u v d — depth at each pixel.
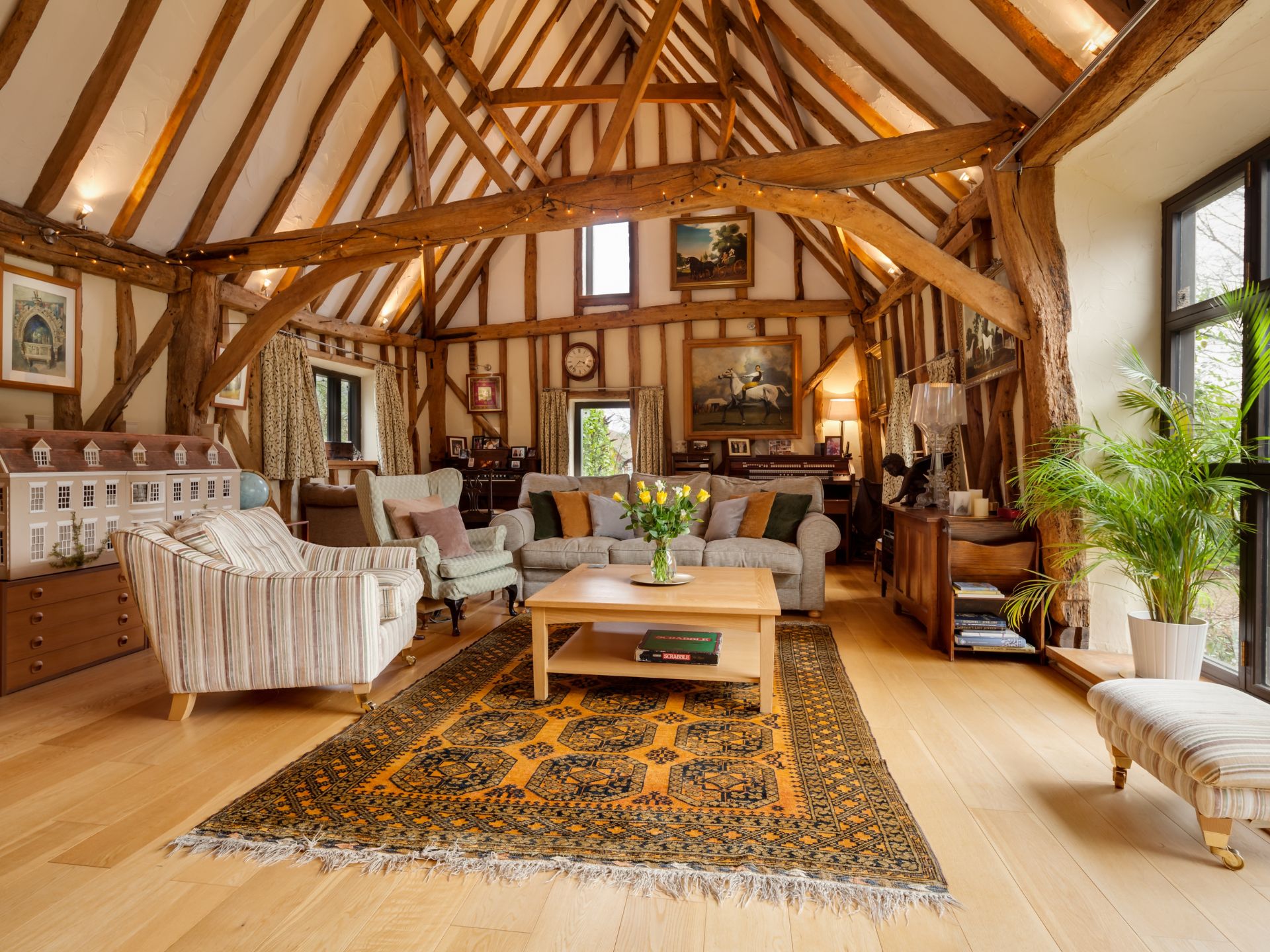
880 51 4.04
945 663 3.64
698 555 4.74
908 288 6.22
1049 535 3.58
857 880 1.71
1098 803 2.13
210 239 5.44
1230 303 2.93
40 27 3.72
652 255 8.71
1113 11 2.56
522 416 9.02
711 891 1.68
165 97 4.43
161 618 2.85
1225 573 3.06
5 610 3.26
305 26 4.76
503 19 6.23
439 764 2.40
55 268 4.51
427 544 4.11
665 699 3.09
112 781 2.31
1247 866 1.79
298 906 1.64
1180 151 3.10
